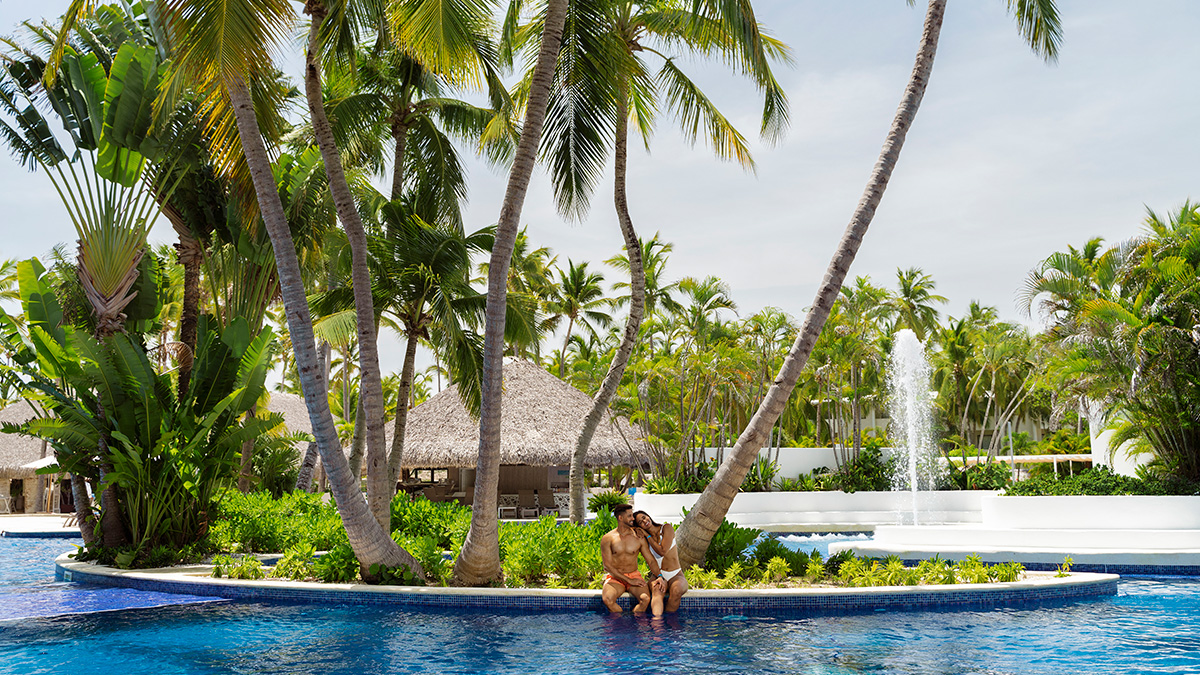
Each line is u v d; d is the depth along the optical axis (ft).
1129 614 28.71
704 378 90.27
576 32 35.91
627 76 42.11
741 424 140.77
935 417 136.36
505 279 30.71
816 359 108.68
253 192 44.04
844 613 28.89
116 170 44.96
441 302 52.19
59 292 59.67
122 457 40.19
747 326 110.11
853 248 31.96
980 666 20.76
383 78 60.18
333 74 53.93
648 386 88.53
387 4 36.86
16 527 77.66
